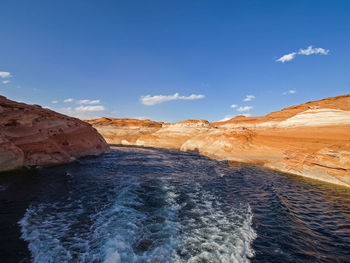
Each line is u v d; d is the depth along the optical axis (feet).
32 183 33.04
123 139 187.21
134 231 18.90
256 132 82.79
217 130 108.47
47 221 20.33
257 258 15.67
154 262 14.34
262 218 23.66
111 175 43.34
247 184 40.16
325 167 45.96
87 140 74.08
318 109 66.54
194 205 27.09
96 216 22.06
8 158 39.24
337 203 29.96
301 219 23.76
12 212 21.81
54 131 57.41
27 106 53.57
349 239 19.35
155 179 41.65
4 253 14.60
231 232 19.67
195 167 59.77
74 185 33.83
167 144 145.38
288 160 56.75
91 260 14.32
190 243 17.30
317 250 17.24
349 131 49.03
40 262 13.84
